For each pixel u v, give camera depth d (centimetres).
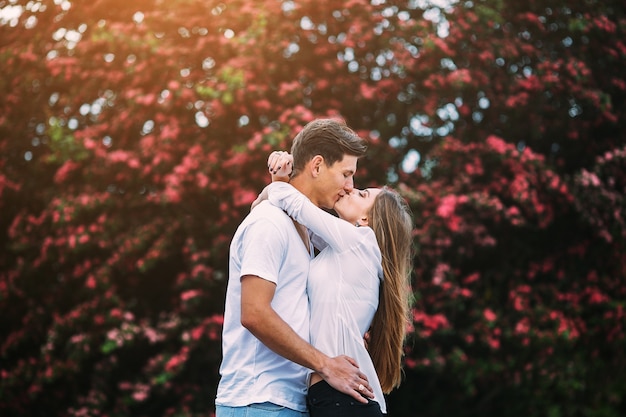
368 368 258
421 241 587
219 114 591
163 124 621
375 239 273
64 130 638
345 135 266
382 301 281
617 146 661
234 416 248
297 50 637
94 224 614
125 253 601
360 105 643
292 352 238
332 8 630
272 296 242
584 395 643
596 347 640
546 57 646
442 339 627
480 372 608
